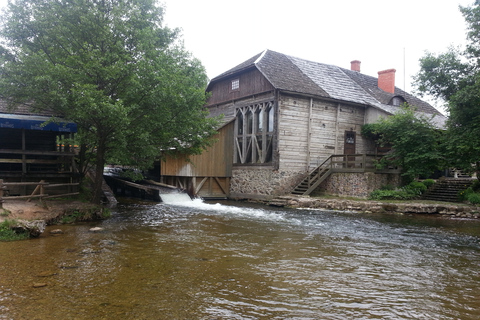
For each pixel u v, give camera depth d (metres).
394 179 19.70
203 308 4.74
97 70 10.83
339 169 19.56
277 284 5.85
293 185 20.19
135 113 11.91
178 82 12.44
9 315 4.26
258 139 21.38
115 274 6.00
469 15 16.84
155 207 16.73
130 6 12.39
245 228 11.15
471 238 10.26
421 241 9.77
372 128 21.89
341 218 13.85
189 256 7.40
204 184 21.72
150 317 4.38
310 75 22.94
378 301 5.25
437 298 5.43
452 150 16.34
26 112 13.95
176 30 14.25
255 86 21.33
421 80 19.39
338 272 6.66
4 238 8.09
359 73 28.00
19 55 10.91
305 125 20.73
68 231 9.62
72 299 4.84
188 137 14.24
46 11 11.41
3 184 9.38
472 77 17.00
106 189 19.97
